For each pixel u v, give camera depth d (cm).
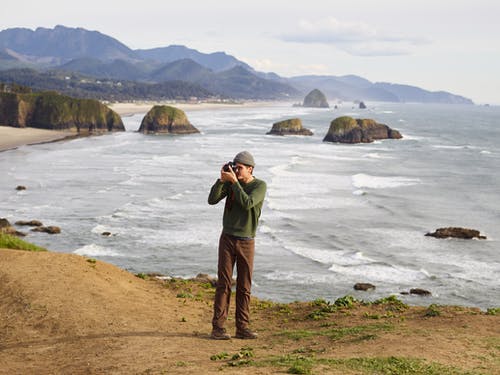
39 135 12281
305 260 3391
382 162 8412
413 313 1136
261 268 3216
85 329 952
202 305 1217
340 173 7125
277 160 8269
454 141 12712
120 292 1188
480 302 2731
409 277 3100
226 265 873
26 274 1193
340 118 11700
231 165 841
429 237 3972
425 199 5481
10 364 809
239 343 870
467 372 681
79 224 4181
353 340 863
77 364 779
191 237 3834
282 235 3966
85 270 1279
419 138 13300
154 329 962
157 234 3906
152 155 8838
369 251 3612
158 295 1248
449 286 2956
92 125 13862
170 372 680
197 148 10012
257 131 14725
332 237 3938
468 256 3512
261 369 664
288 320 1125
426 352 771
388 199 5384
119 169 7175
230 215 859
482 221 4578
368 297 2762
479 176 7225
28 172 6856
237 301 904
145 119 13662
